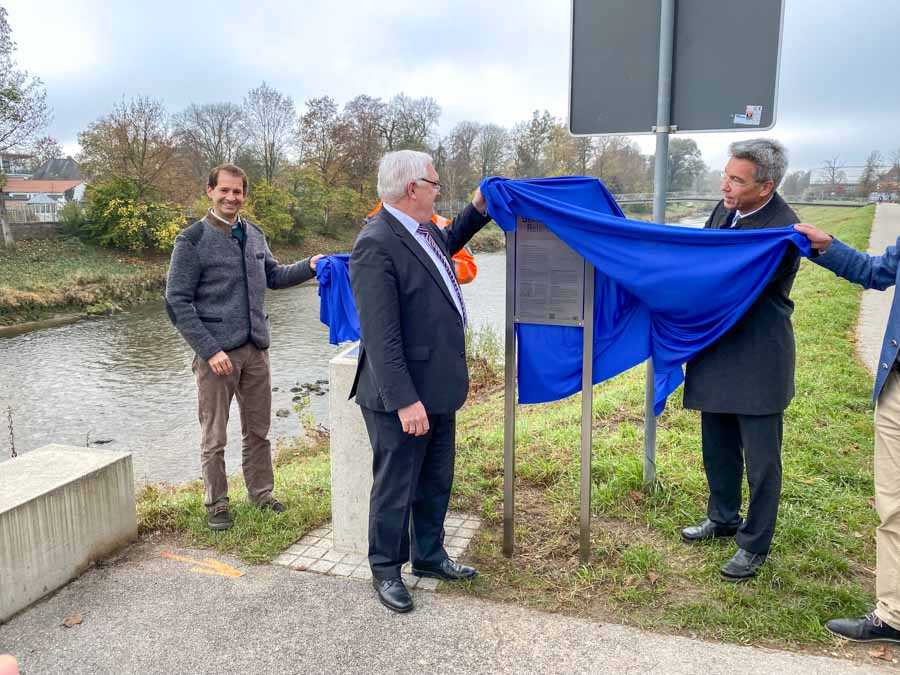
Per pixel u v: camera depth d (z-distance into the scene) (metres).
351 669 2.36
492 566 3.04
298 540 3.43
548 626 2.57
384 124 61.22
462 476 4.05
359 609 2.74
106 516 3.24
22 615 2.76
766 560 2.88
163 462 9.66
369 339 2.55
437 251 2.75
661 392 3.29
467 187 62.03
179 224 37.41
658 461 4.00
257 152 56.31
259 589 2.93
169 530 3.59
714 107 3.16
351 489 3.21
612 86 3.35
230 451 9.39
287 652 2.46
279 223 46.53
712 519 3.13
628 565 2.94
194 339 3.40
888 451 2.37
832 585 2.73
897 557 2.34
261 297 3.74
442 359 2.69
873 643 2.39
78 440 10.84
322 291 3.60
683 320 2.76
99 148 40.75
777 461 2.73
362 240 2.60
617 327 2.95
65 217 36.31
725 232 2.56
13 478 3.05
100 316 24.83
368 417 2.78
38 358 17.55
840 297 11.23
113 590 2.95
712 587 2.76
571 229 2.71
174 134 51.44
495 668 2.33
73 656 2.47
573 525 3.36
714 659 2.33
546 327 2.95
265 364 3.80
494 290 23.64
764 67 3.04
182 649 2.50
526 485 3.93
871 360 7.09
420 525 2.94
